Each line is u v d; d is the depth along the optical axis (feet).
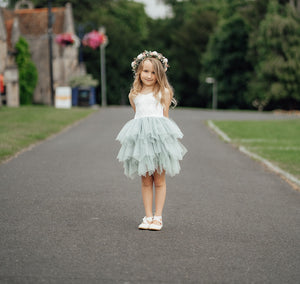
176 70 192.95
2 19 104.01
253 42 150.00
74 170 25.81
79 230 14.51
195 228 15.07
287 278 10.96
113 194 19.90
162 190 15.24
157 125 14.99
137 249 12.75
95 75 178.50
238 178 24.76
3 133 40.19
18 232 14.21
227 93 168.14
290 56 131.03
